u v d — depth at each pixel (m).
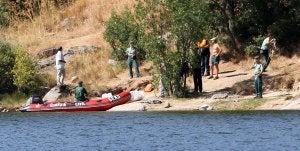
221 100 94.75
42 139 73.69
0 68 111.56
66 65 118.00
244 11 112.00
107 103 99.75
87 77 114.50
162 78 100.19
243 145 64.06
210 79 104.31
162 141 68.31
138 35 108.56
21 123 88.31
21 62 110.38
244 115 84.50
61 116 94.75
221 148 63.09
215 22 111.56
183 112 90.81
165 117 86.12
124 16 117.25
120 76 113.62
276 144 63.84
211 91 100.12
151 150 63.31
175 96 100.00
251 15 111.56
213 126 76.69
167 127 77.75
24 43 126.06
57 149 66.44
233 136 69.50
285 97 91.69
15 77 110.38
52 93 107.88
